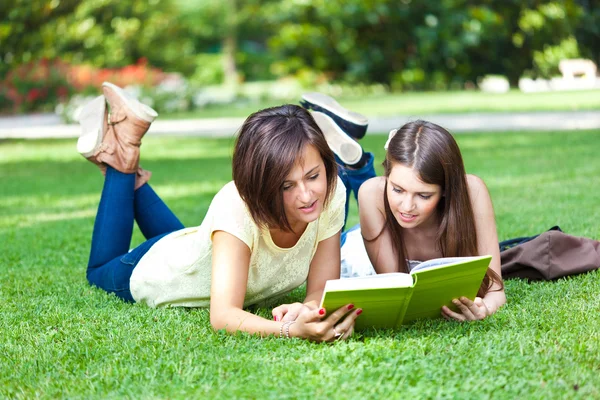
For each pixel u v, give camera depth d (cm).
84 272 407
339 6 2212
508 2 2170
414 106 1645
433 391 218
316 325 262
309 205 261
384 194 321
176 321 300
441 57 2208
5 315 319
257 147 257
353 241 385
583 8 2238
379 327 279
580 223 474
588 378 226
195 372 238
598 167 748
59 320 309
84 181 858
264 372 236
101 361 256
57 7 1783
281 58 2372
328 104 414
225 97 2531
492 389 219
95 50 2536
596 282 338
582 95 1717
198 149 1162
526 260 352
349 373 232
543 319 284
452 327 282
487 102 1656
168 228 392
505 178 715
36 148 1278
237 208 281
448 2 2148
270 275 302
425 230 325
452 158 294
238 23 3734
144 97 2094
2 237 520
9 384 238
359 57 2261
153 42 2908
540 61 2280
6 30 1831
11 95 2094
